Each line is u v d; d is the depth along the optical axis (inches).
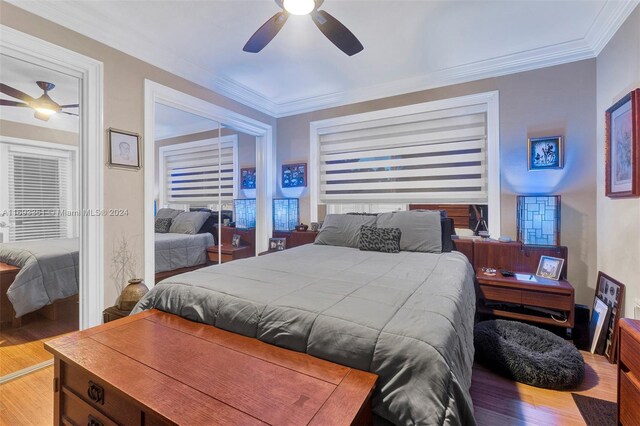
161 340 53.9
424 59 113.9
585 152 102.3
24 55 78.3
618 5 80.1
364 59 113.9
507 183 114.3
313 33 96.5
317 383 40.7
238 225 155.6
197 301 62.9
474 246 112.0
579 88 103.2
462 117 124.7
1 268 89.1
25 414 62.0
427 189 132.5
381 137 142.3
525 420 60.2
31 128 90.5
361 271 79.1
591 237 101.3
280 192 169.9
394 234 111.0
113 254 94.7
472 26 92.7
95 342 53.2
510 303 99.4
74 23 85.2
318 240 129.6
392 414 39.8
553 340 83.4
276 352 49.3
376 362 42.8
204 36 99.3
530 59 108.6
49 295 96.0
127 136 98.6
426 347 40.8
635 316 76.4
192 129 136.3
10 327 91.0
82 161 89.6
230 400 37.5
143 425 38.8
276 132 170.1
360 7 83.5
